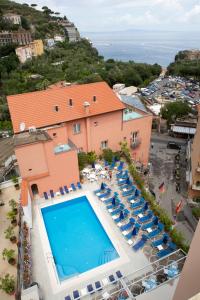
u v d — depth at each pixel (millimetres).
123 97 46062
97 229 24609
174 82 124000
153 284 17188
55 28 191750
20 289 17125
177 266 18281
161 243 21656
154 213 25016
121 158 35719
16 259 20469
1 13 166000
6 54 127312
